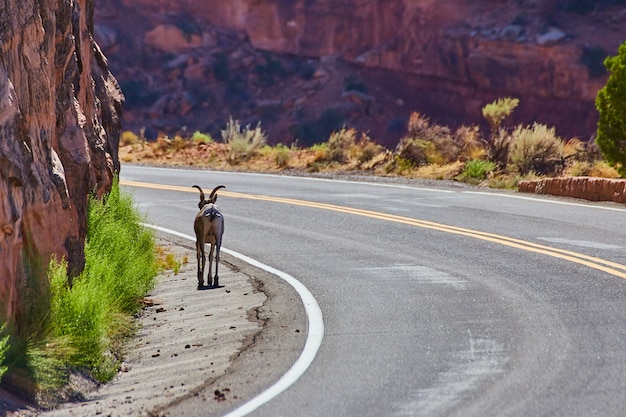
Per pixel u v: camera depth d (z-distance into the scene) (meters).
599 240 57.50
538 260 51.19
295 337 36.44
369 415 26.61
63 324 35.00
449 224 66.88
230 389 29.98
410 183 96.12
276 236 64.69
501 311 39.31
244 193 90.56
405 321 38.25
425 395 28.27
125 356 36.91
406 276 48.28
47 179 35.94
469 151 112.25
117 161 60.50
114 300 42.34
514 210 73.50
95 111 54.16
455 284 45.56
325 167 115.56
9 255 31.69
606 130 85.31
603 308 39.09
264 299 44.62
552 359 31.73
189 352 36.28
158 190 94.94
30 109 35.09
